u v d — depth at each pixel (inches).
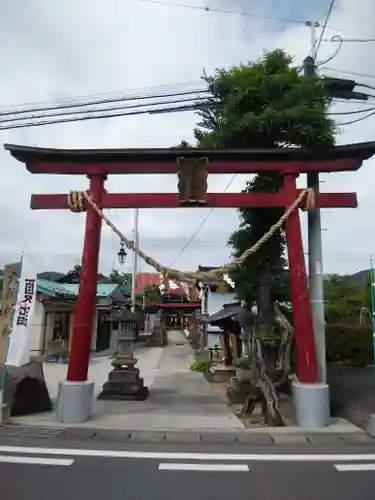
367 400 418.3
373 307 363.6
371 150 366.3
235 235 474.6
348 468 243.0
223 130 424.8
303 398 337.4
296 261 363.9
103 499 197.3
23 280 390.0
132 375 485.7
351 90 460.8
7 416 334.6
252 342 398.9
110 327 1272.1
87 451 268.4
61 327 938.7
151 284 1664.6
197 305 1411.2
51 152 379.6
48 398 392.5
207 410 411.2
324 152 371.6
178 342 1652.3
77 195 374.0
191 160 370.0
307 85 410.9
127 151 376.8
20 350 374.9
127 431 317.7
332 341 693.3
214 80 457.7
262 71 431.8
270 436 308.5
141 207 382.6
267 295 404.5
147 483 218.4
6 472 231.1
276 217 449.1
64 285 1062.4
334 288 808.3
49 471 233.1
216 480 223.5
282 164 381.7
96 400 469.1
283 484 218.8
